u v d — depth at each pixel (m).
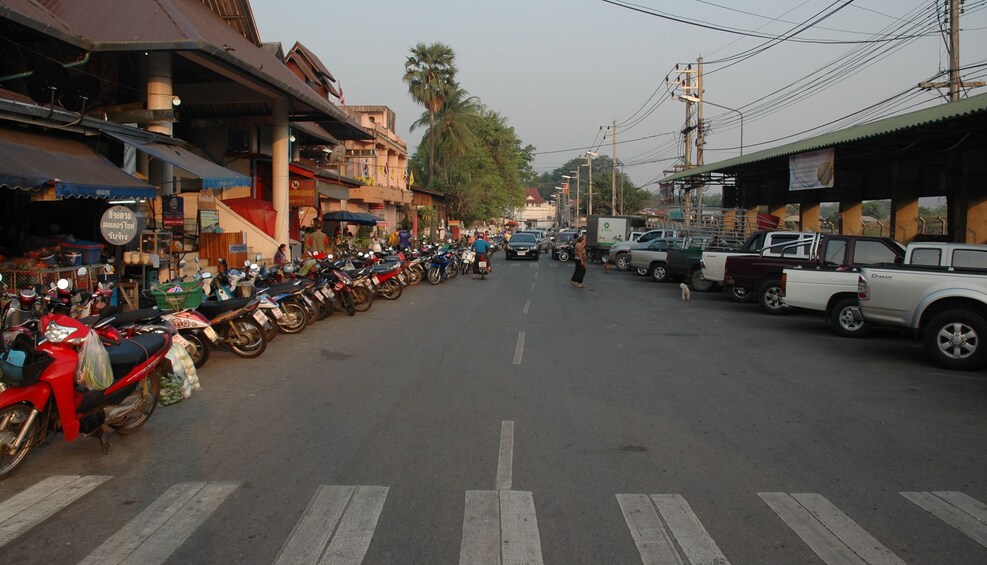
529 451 5.85
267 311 11.35
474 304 17.11
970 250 11.19
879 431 6.53
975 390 8.23
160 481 5.18
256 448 5.95
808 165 20.52
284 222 22.17
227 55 14.96
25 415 5.32
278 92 19.56
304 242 26.42
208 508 4.66
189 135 22.84
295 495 4.88
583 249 22.38
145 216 13.96
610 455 5.77
